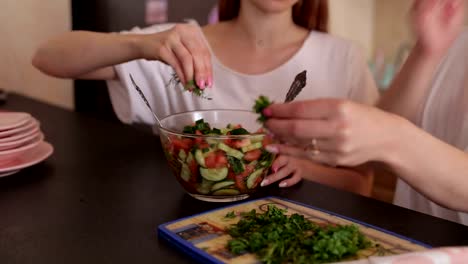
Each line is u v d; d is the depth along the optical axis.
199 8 2.03
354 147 0.57
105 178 0.87
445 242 0.65
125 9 1.77
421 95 0.95
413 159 0.64
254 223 0.65
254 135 0.72
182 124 0.85
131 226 0.68
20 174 0.88
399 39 2.68
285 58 1.31
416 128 0.63
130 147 1.06
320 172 1.14
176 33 0.85
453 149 0.68
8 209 0.73
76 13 1.70
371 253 0.58
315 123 0.56
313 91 1.28
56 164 0.94
